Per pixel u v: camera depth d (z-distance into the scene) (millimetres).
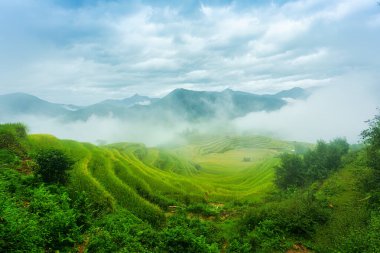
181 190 48969
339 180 37625
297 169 49094
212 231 28000
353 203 28578
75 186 29625
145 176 51312
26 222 15617
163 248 21781
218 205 46719
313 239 23422
